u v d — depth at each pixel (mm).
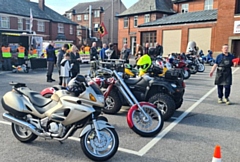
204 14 29219
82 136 3912
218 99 8289
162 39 31625
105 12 57750
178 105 6918
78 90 3969
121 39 44125
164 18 33938
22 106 4371
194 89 10820
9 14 34156
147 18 39625
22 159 4008
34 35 21953
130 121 4977
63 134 4066
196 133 5344
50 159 4016
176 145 4668
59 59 10453
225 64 7805
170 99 6098
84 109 3824
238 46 24344
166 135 5195
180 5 37281
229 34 24484
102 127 3924
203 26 26938
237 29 23844
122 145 4621
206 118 6492
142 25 34000
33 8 39719
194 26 27812
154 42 33156
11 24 34719
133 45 42188
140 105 5188
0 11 32906
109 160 4012
